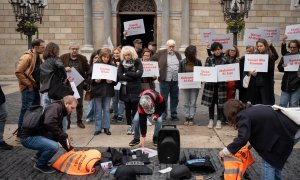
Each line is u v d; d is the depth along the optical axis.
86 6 18.50
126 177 4.76
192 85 8.38
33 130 5.50
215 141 7.32
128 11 19.11
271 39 8.61
